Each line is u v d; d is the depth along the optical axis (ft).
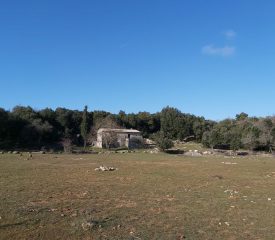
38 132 364.99
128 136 411.34
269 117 352.69
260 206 73.20
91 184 100.99
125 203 74.33
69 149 289.12
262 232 54.19
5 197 77.30
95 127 428.15
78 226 54.08
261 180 117.08
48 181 105.19
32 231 51.57
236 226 57.31
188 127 498.69
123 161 189.67
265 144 330.13
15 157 201.16
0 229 52.24
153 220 60.13
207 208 70.59
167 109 533.55
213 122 513.86
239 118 485.97
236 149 337.72
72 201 75.00
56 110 457.68
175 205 73.15
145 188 95.40
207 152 301.63
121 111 542.98
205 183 107.45
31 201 73.67
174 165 168.86
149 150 326.24
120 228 54.44
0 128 345.92
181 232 53.26
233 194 87.56
